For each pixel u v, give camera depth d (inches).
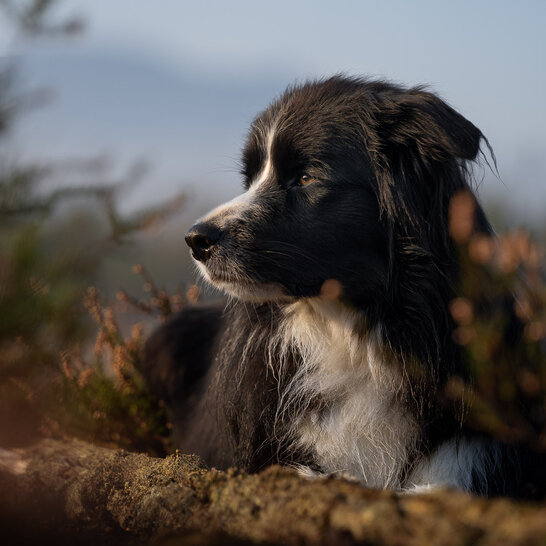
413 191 75.4
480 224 74.7
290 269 76.0
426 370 74.5
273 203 76.7
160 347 86.3
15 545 67.9
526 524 55.6
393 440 75.2
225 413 77.7
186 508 65.9
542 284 71.3
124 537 67.6
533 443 72.0
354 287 76.0
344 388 76.0
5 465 73.9
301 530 62.7
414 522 59.7
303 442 76.0
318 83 79.8
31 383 74.5
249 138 80.2
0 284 67.4
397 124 76.1
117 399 84.6
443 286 74.5
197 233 76.3
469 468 73.8
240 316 78.4
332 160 76.2
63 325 68.9
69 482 69.9
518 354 70.7
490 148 76.8
